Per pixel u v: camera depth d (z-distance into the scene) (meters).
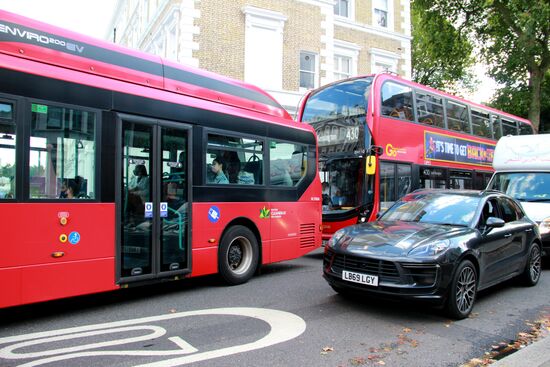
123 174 5.87
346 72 22.55
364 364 4.18
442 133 13.15
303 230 9.01
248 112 8.01
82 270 5.36
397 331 5.18
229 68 17.42
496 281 6.68
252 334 4.93
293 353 4.40
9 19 5.04
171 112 6.56
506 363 4.15
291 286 7.43
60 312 5.75
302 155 9.16
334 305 6.22
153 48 20.95
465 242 5.82
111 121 5.77
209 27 17.02
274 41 18.66
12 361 4.05
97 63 5.83
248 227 7.88
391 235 5.97
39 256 4.99
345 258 5.84
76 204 5.34
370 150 10.38
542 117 32.72
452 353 4.54
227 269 7.32
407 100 11.89
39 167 5.05
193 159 6.85
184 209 6.68
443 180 12.96
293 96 18.98
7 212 4.76
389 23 24.09
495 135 16.41
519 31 25.52
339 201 10.95
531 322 5.69
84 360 4.10
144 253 6.07
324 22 20.20
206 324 5.27
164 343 4.60
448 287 5.43
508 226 7.25
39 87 5.09
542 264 10.34
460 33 28.20
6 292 4.72
